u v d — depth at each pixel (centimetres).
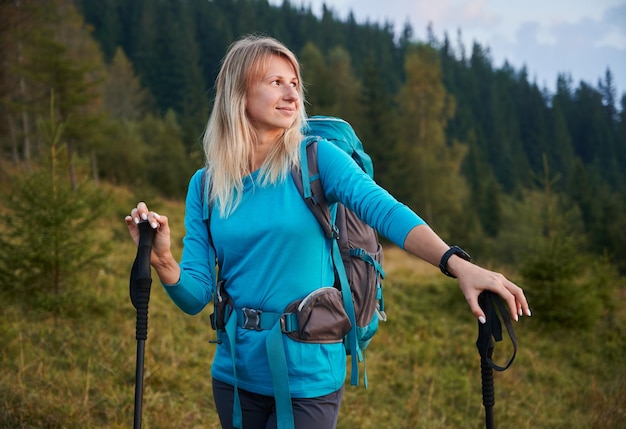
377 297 211
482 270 153
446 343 775
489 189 4697
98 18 9138
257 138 195
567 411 602
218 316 192
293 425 178
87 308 636
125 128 3672
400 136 3906
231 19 11138
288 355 180
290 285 183
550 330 874
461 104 9456
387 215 167
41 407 386
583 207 4578
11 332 525
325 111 4009
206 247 203
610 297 1002
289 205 185
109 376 469
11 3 1953
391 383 598
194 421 434
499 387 632
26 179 645
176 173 3195
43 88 2050
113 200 734
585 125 11138
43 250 620
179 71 6888
